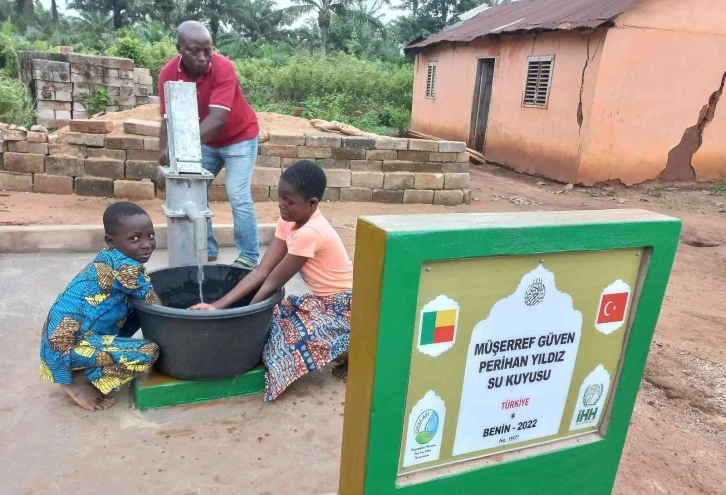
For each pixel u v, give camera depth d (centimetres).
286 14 3541
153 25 2992
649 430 282
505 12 1698
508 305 159
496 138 1368
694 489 238
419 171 791
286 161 736
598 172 1093
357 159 761
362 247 145
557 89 1141
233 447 233
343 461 168
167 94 309
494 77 1363
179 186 301
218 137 388
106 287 243
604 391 188
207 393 263
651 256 173
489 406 169
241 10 4172
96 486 206
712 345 386
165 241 468
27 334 312
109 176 676
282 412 260
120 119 768
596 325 176
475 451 173
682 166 1143
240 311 244
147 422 246
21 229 430
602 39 1011
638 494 232
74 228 441
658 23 1026
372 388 146
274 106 1752
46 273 397
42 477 208
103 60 1327
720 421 293
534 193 1027
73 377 259
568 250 159
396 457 156
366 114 1895
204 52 347
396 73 2264
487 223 149
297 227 275
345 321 278
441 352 155
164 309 240
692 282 542
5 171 665
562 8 1294
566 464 188
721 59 1085
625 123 1075
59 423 241
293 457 230
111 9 4703
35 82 1266
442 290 148
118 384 248
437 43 1638
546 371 174
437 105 1697
